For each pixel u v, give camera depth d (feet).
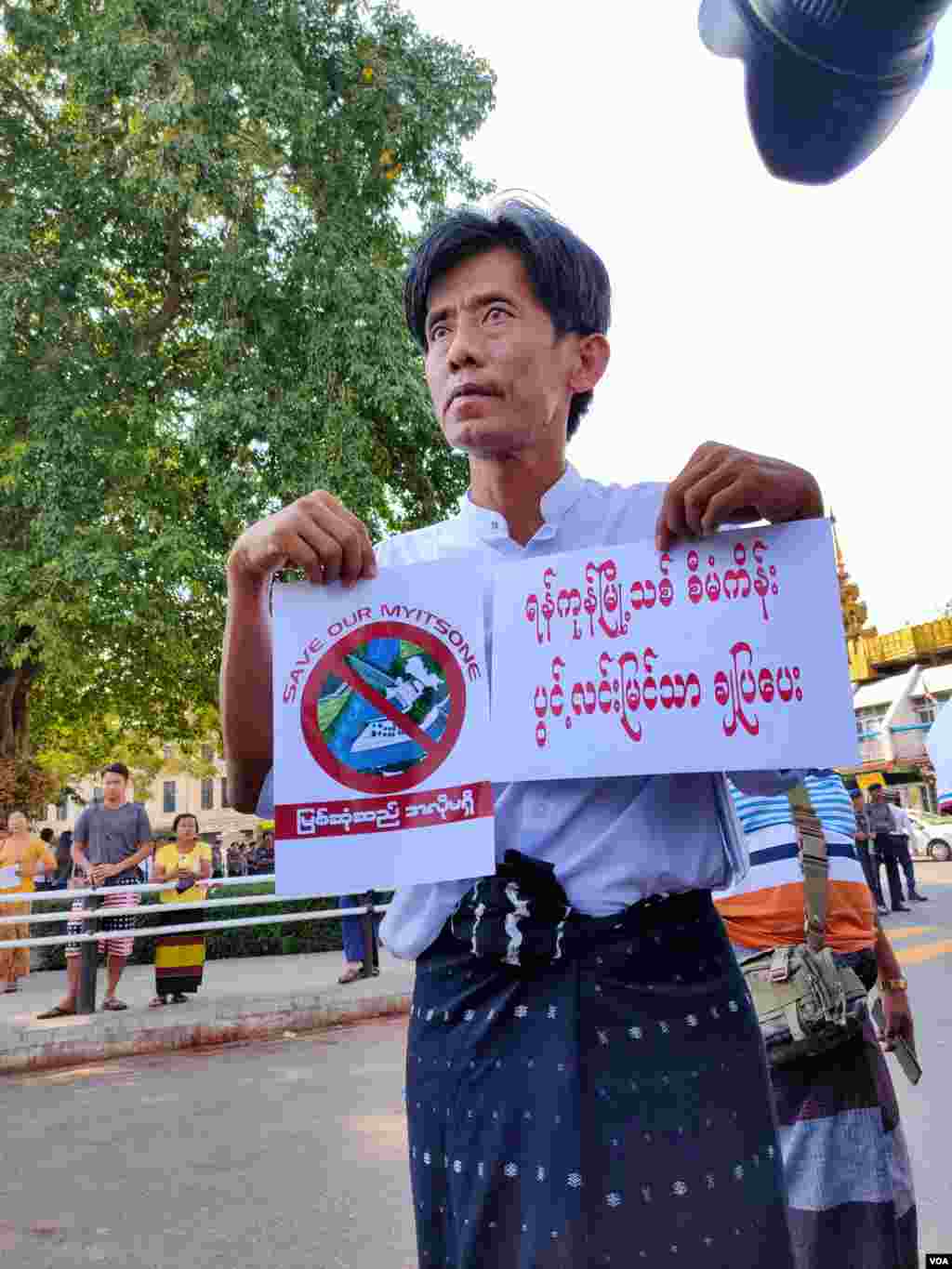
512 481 4.48
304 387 41.50
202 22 40.19
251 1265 9.94
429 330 4.44
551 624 4.14
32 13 45.01
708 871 3.98
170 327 49.80
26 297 41.60
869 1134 5.83
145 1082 18.54
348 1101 16.26
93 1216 11.39
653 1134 3.53
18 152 45.42
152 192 41.01
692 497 3.89
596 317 4.45
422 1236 3.92
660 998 3.72
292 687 4.18
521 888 3.86
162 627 43.29
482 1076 3.76
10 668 51.24
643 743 3.92
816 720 3.83
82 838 25.66
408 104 44.42
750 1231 3.52
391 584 4.24
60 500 39.55
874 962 6.40
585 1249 3.43
